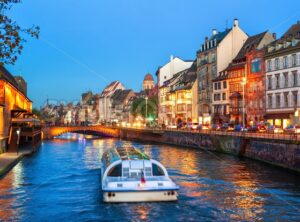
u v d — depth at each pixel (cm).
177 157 4772
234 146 4844
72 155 5369
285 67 6012
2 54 1416
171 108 10469
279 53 6125
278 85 6178
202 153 5288
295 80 5803
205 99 8712
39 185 2939
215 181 2962
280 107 6122
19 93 6988
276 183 2848
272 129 4900
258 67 6694
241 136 4600
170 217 1973
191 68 10056
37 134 6712
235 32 8362
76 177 3334
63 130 10481
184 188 2703
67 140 9594
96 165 4194
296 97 5778
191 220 1927
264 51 6562
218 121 8019
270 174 3262
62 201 2388
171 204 2202
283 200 2327
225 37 8306
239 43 8375
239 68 7325
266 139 3925
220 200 2333
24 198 2481
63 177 3328
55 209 2191
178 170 3566
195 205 2206
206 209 2123
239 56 7731
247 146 4500
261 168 3634
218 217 1975
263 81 6562
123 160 2462
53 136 10375
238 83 7412
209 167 3756
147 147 6700
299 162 3212
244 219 1944
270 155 3834
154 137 8562
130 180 2303
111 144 7850
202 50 9062
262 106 6569
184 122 9081
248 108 6988
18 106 6825
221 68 8306
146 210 2088
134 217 1978
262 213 2050
